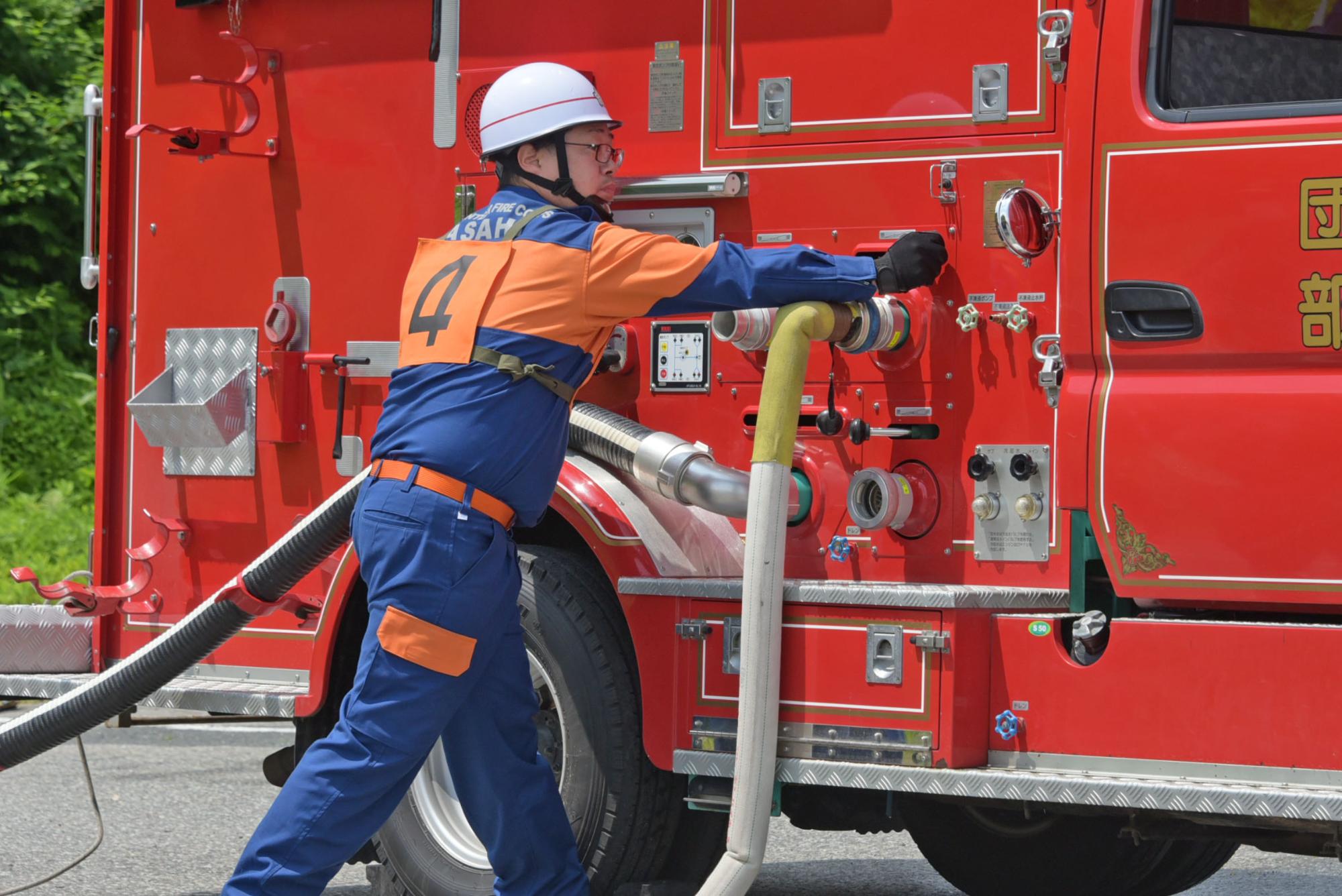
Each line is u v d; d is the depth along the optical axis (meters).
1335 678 12.85
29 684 19.09
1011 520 15.02
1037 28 14.99
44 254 56.94
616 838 15.81
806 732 14.42
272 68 18.84
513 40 17.55
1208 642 13.28
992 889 18.91
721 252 14.12
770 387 14.20
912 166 15.52
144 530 19.58
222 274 19.14
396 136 18.20
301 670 18.30
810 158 15.97
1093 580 14.84
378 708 13.88
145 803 26.41
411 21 18.14
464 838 16.89
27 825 24.50
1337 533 13.20
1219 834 14.37
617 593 15.86
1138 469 13.93
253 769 29.81
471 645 13.94
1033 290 14.97
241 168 19.05
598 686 15.87
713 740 14.95
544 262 14.18
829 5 15.91
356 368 18.31
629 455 15.83
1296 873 22.28
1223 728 13.20
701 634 15.02
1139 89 14.12
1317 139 13.35
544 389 14.23
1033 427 14.97
